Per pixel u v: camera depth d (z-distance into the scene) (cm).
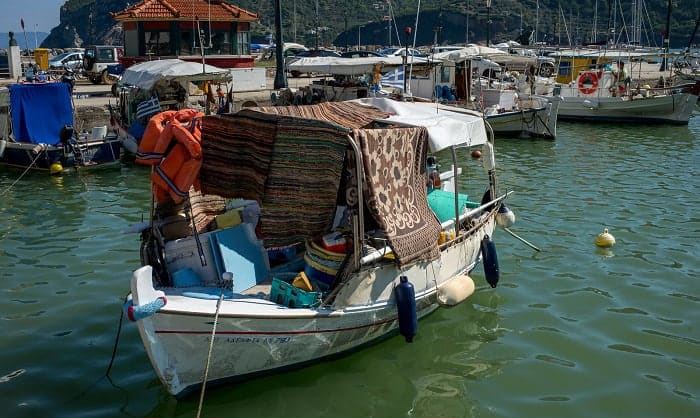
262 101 2895
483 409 775
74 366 858
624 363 876
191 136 822
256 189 830
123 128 2342
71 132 2034
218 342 737
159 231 867
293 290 793
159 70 2270
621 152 2420
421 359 885
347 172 810
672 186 1841
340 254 836
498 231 1414
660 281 1141
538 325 986
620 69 3272
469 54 2847
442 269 968
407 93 2594
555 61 3900
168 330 706
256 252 866
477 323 993
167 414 752
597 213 1560
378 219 801
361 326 852
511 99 2884
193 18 3216
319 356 838
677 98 3042
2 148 2045
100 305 1045
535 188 1831
